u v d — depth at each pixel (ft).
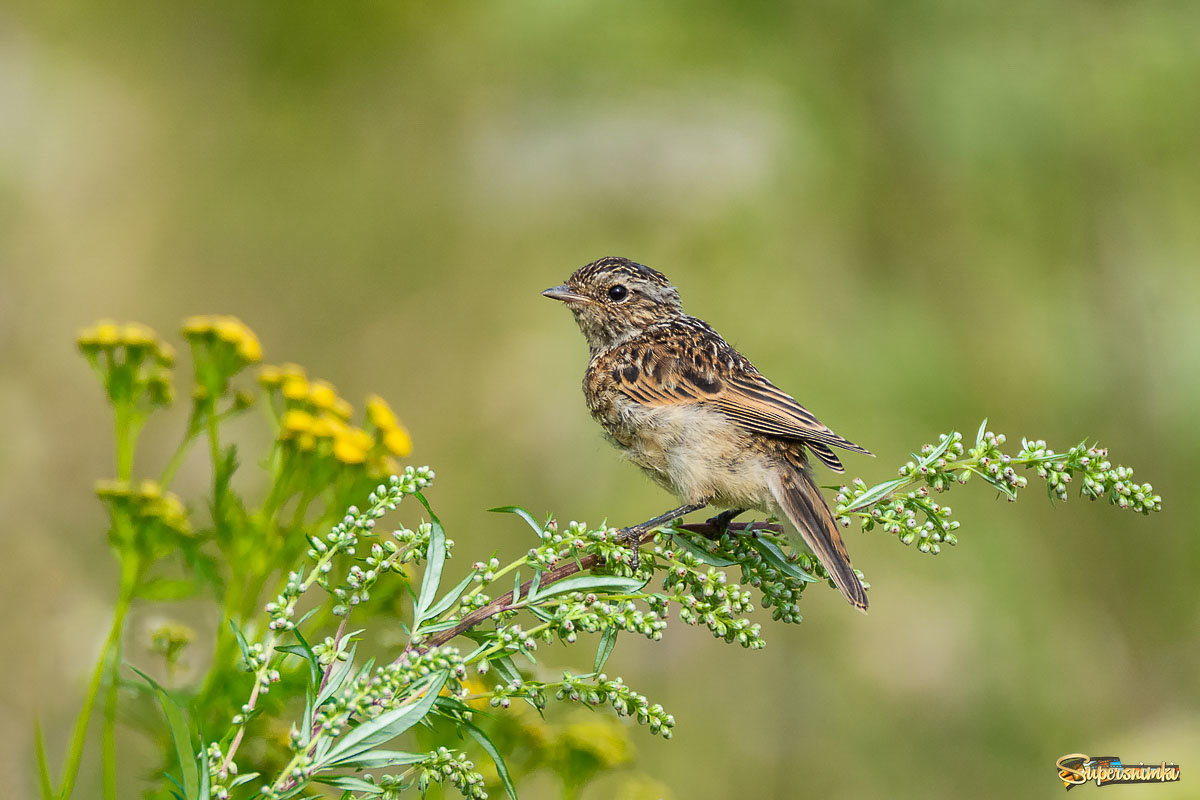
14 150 50.55
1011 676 39.29
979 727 38.91
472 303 49.47
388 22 54.29
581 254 46.44
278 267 51.80
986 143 43.50
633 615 14.35
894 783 37.93
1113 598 43.01
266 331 51.01
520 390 44.70
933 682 39.19
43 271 49.03
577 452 42.39
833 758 38.17
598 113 46.24
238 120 54.29
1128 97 43.57
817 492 22.94
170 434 43.42
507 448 43.80
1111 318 44.62
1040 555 42.24
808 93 44.62
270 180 53.42
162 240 51.60
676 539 16.83
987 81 43.29
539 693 14.19
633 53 45.34
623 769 22.38
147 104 53.62
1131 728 40.06
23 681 30.94
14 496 39.73
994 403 42.68
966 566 40.42
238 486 39.14
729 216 43.96
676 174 45.03
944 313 43.96
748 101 44.96
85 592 35.29
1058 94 43.27
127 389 21.61
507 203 49.39
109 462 43.14
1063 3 44.70
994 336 43.93
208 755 12.66
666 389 24.62
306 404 21.20
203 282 51.31
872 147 44.88
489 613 14.25
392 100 54.39
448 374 48.44
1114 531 43.52
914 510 16.67
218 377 21.30
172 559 21.21
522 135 48.65
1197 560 42.93
